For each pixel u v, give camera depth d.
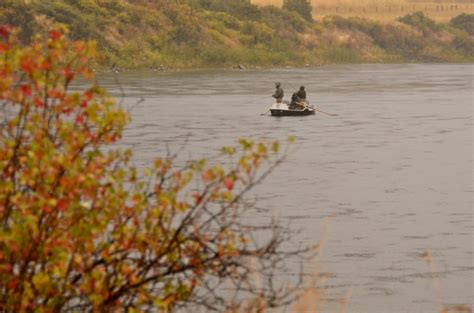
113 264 18.69
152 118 138.12
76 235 18.06
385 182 81.19
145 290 18.86
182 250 19.06
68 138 18.44
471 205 70.19
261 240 52.94
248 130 124.75
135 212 18.73
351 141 113.56
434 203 70.94
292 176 83.06
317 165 91.00
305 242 55.25
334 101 181.00
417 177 84.44
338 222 62.56
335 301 43.19
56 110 18.73
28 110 18.80
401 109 162.12
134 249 18.86
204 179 19.48
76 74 18.91
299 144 109.56
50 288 17.89
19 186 18.84
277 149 19.75
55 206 17.94
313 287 21.38
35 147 17.95
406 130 127.06
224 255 19.23
